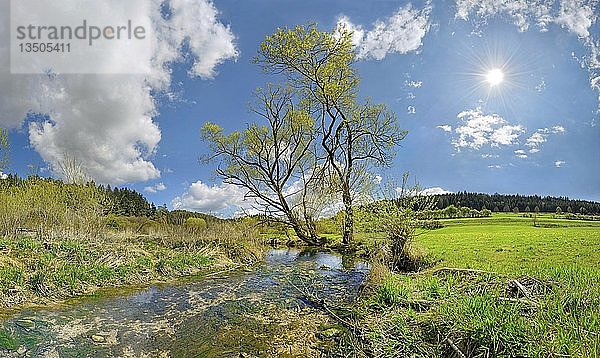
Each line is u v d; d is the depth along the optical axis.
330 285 14.88
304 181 31.88
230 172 32.97
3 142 20.28
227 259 20.48
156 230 26.12
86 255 15.72
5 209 18.92
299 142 31.94
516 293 9.32
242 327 9.85
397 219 17.08
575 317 7.05
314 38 29.75
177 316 10.74
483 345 6.59
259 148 32.34
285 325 10.01
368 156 29.73
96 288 13.41
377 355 7.59
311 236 31.78
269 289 14.15
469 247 21.84
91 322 10.02
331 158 30.08
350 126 29.69
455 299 8.58
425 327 8.05
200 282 15.36
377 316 9.78
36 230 19.09
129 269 15.55
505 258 17.25
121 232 23.91
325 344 8.68
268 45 30.44
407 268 16.52
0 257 12.95
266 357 8.05
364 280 15.47
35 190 21.30
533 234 29.58
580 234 28.77
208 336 9.23
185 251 20.44
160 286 14.45
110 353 8.18
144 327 9.80
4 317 9.87
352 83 30.27
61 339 8.80
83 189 23.14
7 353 7.91
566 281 9.66
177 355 8.16
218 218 29.50
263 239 32.12
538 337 6.29
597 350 5.82
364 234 18.62
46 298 11.67
